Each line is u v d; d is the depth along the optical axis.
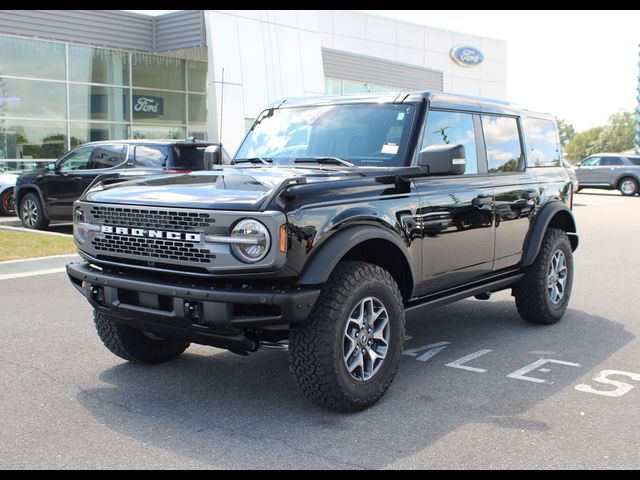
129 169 11.38
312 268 3.78
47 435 3.79
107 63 21.97
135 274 4.16
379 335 4.20
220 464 3.43
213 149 5.49
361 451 3.59
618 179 28.25
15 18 19.64
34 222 12.96
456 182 5.09
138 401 4.34
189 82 24.22
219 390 4.56
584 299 7.72
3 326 6.19
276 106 5.68
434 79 34.59
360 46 40.22
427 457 3.52
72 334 5.95
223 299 3.65
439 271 4.88
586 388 4.64
